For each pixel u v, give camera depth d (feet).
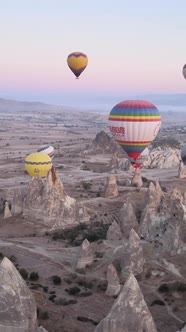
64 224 274.36
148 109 241.96
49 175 282.77
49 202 276.00
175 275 191.01
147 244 216.74
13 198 296.92
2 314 133.59
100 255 209.56
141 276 190.60
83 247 203.72
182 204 218.38
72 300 172.35
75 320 156.35
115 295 177.27
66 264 212.64
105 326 127.85
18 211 293.64
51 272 203.92
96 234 252.83
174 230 208.74
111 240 229.25
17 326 133.49
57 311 162.61
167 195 249.14
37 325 140.77
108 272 178.91
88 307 167.63
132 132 242.99
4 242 246.88
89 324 153.89
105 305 169.68
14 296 133.49
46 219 274.36
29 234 262.88
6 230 268.62
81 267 202.08
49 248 237.04
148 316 128.88
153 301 172.55
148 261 200.54
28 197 286.87
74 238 250.98
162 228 220.23
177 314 163.22
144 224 229.86
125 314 127.34
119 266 197.36
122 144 252.83
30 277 194.59
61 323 153.17
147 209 236.02
